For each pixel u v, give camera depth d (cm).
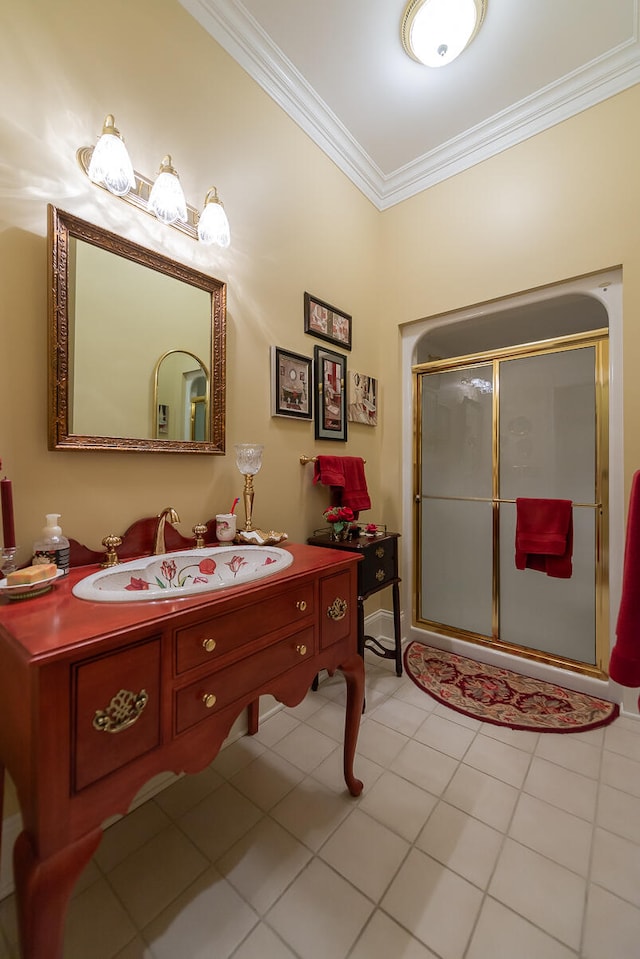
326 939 88
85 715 65
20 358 102
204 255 148
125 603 80
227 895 98
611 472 184
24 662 60
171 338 135
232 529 145
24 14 103
